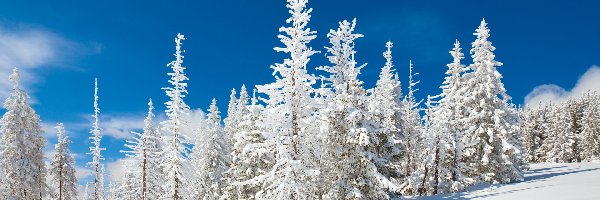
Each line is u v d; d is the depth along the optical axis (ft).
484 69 118.11
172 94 98.63
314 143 72.84
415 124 135.03
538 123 293.23
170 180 100.32
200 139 128.67
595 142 262.26
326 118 74.74
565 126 270.46
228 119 139.23
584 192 68.39
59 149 145.89
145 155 134.21
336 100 75.97
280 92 67.00
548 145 276.62
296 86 65.82
